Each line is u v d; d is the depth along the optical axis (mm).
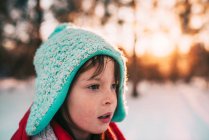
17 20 20547
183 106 12648
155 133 6922
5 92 17453
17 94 16141
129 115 9492
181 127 7684
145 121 8461
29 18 19406
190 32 21188
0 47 22047
